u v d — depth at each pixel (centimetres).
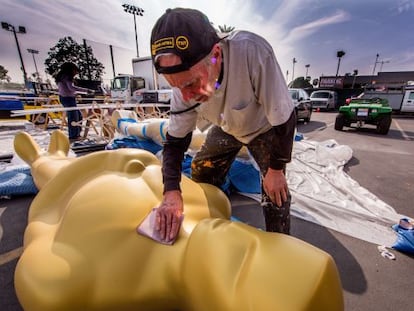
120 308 77
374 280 157
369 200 270
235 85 107
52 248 88
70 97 564
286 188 126
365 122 775
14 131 641
